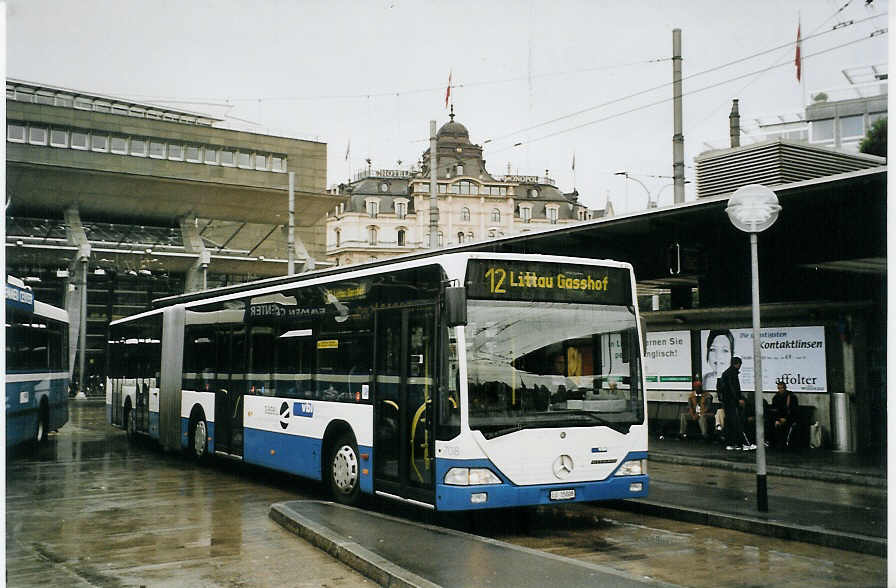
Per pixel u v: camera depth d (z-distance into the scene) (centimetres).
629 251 1902
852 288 1691
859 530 890
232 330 1505
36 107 5003
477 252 942
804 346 1666
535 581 652
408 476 983
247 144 5778
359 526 884
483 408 909
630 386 991
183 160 5475
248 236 6431
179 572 757
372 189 10050
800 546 884
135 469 1564
